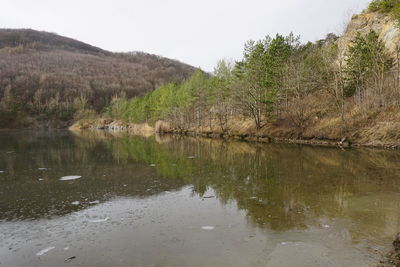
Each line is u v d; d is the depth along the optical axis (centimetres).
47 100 15012
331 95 3350
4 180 1442
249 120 4341
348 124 2711
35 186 1307
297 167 1650
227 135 4344
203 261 583
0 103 12069
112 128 11069
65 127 13325
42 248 670
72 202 1046
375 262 548
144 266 571
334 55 3484
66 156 2370
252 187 1208
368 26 3959
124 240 700
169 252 628
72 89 16962
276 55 3744
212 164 1850
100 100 17062
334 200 973
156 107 7412
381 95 2656
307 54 4012
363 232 694
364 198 982
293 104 3569
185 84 5969
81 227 798
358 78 3178
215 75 4762
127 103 11475
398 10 2956
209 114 5106
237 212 890
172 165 1836
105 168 1758
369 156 1917
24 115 12562
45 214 918
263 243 659
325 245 634
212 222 809
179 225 793
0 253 650
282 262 569
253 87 3681
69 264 589
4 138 5175
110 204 1015
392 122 2361
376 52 2973
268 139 3456
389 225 732
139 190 1208
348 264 548
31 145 3509
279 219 812
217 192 1143
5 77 16238
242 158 2095
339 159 1861
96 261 598
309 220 794
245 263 571
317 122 3169
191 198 1069
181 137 4862
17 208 984
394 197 981
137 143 3656
